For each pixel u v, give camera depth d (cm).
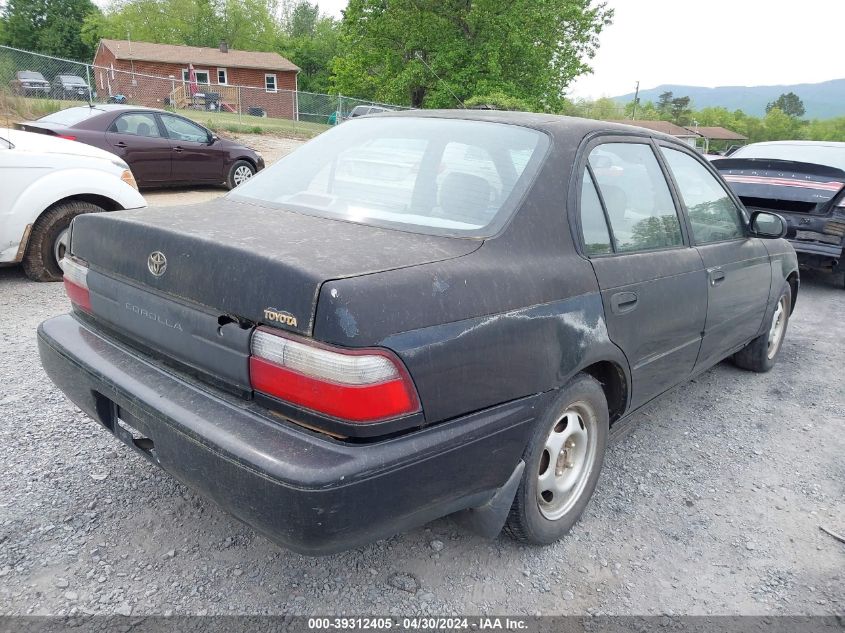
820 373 511
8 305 528
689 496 323
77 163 598
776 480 344
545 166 258
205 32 6612
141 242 229
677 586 258
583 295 253
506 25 2922
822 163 779
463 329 202
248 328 195
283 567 249
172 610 224
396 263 201
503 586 249
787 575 269
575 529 289
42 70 2086
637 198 307
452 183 257
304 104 3008
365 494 182
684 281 321
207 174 1249
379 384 181
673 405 435
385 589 243
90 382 238
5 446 314
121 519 268
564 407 253
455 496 212
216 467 189
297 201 273
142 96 2712
